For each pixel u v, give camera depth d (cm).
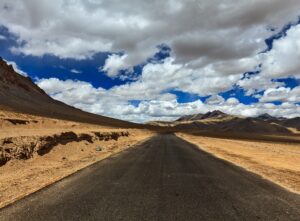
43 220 684
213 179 1291
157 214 748
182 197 935
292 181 1323
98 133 3844
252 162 2106
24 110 13950
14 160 1536
